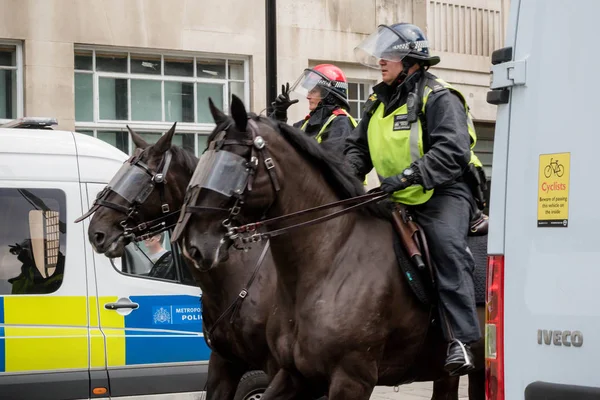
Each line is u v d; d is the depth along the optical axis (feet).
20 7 43.14
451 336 17.39
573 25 12.12
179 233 15.96
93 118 45.39
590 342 11.67
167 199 21.47
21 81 43.55
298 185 17.02
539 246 12.32
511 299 12.66
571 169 12.00
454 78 55.93
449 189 18.37
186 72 47.88
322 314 16.70
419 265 17.17
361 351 16.80
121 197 21.15
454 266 17.52
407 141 18.43
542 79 12.42
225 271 20.49
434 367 18.65
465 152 17.78
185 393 25.46
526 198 12.53
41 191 24.97
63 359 24.52
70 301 24.80
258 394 25.09
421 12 54.39
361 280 17.01
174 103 47.50
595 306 11.64
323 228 17.15
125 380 24.94
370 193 17.76
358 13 52.06
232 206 16.22
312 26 50.49
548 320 12.14
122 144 46.14
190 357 25.68
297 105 49.39
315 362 16.81
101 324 25.00
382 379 17.88
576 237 11.89
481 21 57.00
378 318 16.97
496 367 12.85
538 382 12.21
